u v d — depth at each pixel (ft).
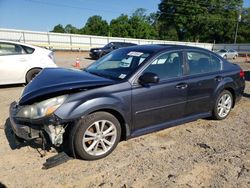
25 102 11.00
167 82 13.70
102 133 11.82
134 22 220.64
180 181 10.44
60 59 67.51
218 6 255.91
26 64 25.76
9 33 102.58
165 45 15.39
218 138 14.56
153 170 11.14
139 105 12.71
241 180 10.62
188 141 14.06
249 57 136.15
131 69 13.14
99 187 9.94
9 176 10.43
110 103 11.60
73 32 253.03
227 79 16.99
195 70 15.34
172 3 256.93
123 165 11.46
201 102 15.66
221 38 258.16
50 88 11.12
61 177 10.45
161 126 13.99
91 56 70.64
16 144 13.00
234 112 19.49
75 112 10.77
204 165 11.66
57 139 10.93
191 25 254.27
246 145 13.79
